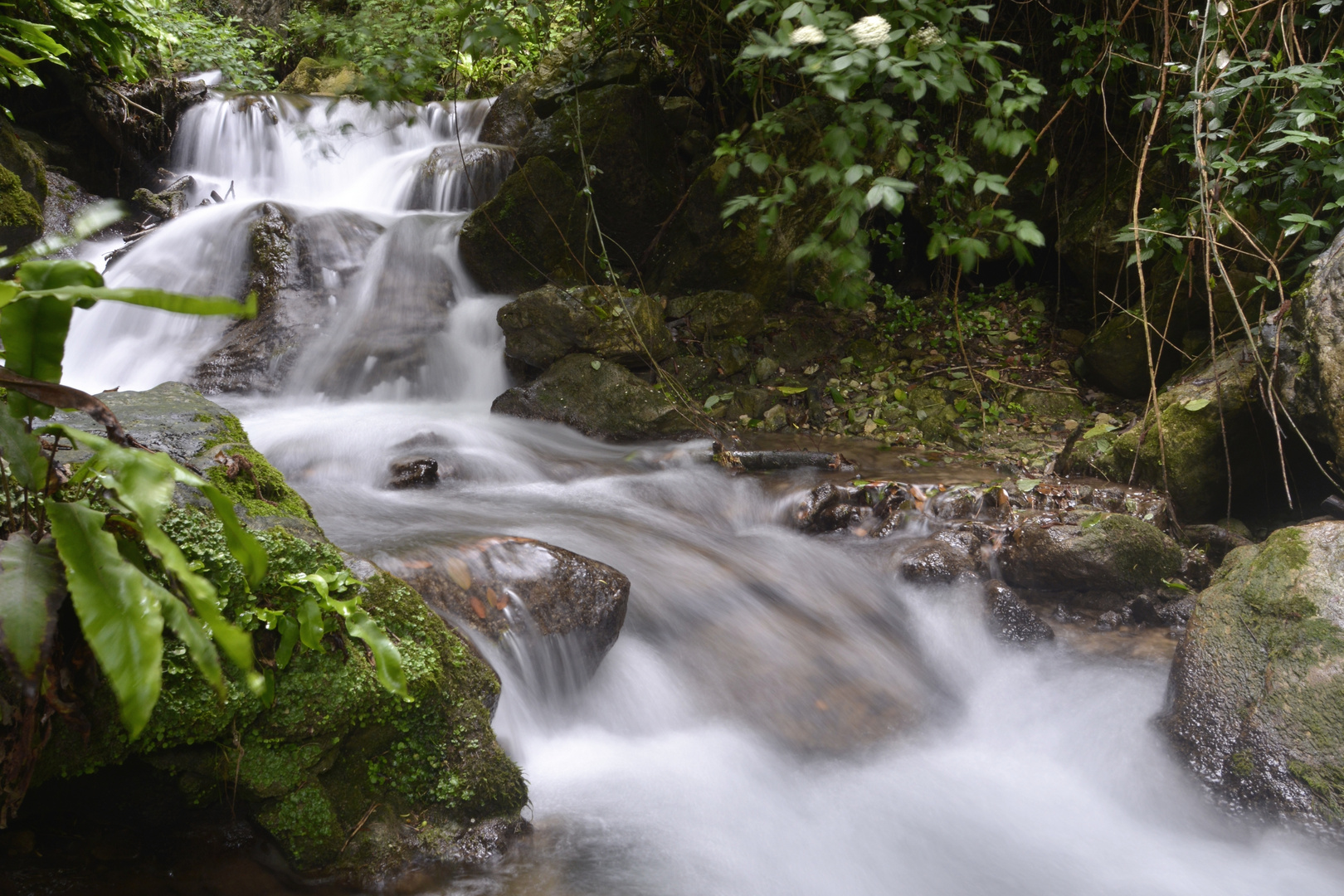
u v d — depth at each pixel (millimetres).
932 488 5055
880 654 4074
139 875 2336
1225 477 4949
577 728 3346
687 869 2672
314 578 2447
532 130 7797
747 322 6992
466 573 3258
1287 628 3232
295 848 2420
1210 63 4723
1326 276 4293
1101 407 6328
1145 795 3168
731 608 4098
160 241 7617
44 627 1740
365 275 7441
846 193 3307
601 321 6348
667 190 7652
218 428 3018
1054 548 4461
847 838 2928
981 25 6578
